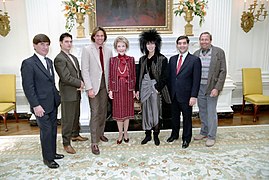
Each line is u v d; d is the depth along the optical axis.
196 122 4.13
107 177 2.49
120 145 3.24
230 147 3.13
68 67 2.82
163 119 4.05
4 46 4.32
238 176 2.46
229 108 4.36
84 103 4.01
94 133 3.00
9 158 2.93
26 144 3.34
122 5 4.16
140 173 2.55
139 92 3.10
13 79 4.12
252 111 4.77
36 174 2.57
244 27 4.57
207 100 3.14
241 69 4.75
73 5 3.75
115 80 3.02
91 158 2.89
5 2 4.20
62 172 2.60
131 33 4.22
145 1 4.17
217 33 4.27
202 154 2.95
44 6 4.01
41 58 2.48
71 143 3.33
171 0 4.18
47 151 2.65
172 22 4.27
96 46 2.93
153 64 2.96
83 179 2.46
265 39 4.73
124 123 3.28
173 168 2.64
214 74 3.00
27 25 4.16
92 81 2.93
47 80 2.49
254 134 3.55
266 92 4.90
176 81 2.98
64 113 2.92
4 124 4.17
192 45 4.13
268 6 4.58
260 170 2.57
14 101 4.12
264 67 4.82
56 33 4.16
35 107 2.42
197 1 3.90
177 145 3.21
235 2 4.48
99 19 4.18
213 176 2.47
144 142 3.26
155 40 2.91
